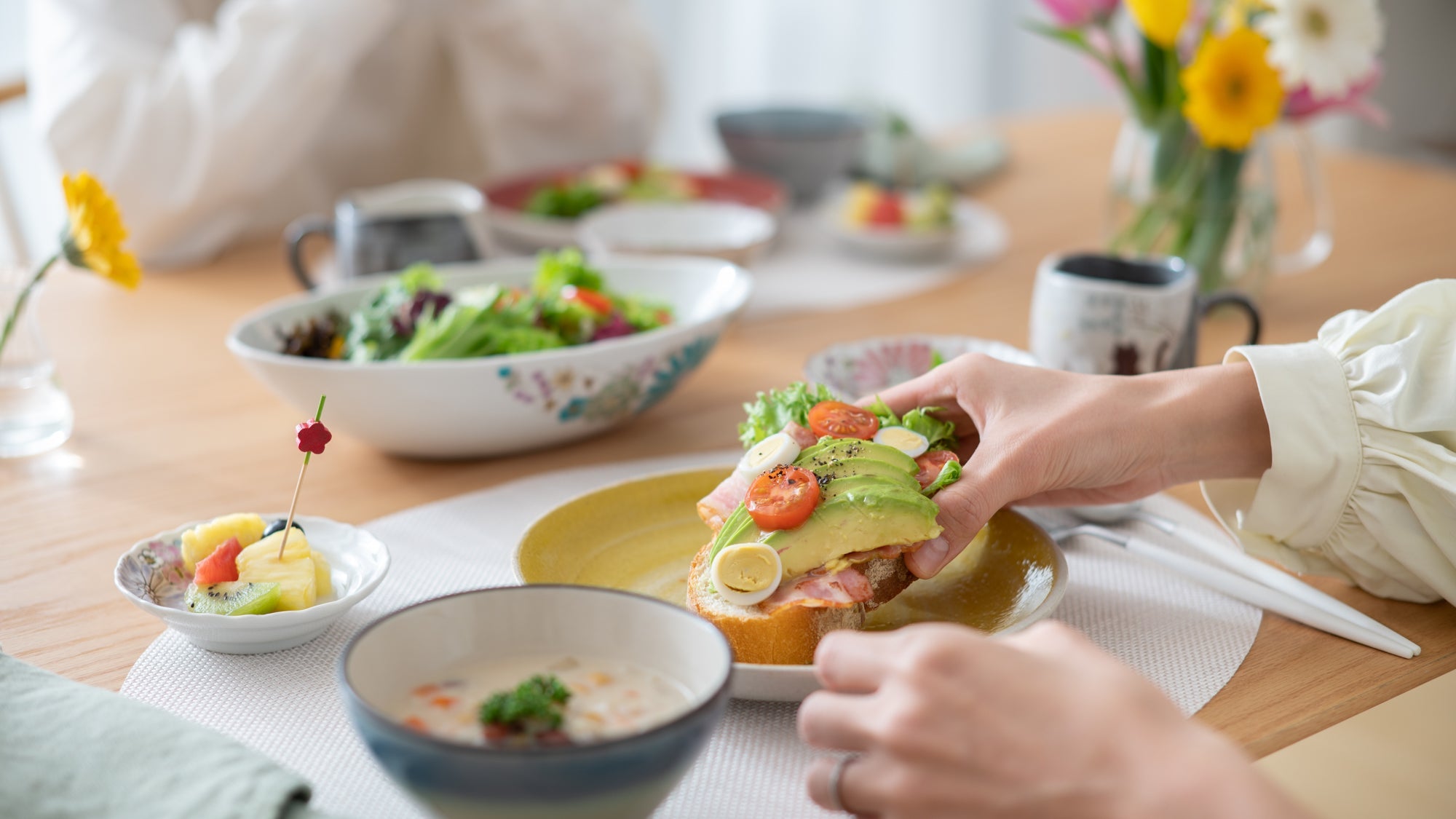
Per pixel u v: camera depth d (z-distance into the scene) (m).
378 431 0.90
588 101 1.78
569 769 0.58
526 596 0.65
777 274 1.32
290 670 0.73
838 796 0.61
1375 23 1.05
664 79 1.92
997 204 1.59
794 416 0.80
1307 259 1.25
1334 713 0.70
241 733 0.69
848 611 0.71
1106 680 0.60
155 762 0.63
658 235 1.26
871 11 2.78
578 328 0.96
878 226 1.38
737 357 1.10
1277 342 1.12
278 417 1.00
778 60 2.74
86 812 0.61
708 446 0.96
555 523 0.79
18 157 1.84
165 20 1.51
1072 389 0.79
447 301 0.95
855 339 1.13
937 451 0.78
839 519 0.72
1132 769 0.58
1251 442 0.79
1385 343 0.79
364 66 1.77
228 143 1.32
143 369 1.08
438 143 1.91
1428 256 1.33
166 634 0.75
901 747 0.60
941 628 0.62
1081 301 0.95
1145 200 1.16
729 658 0.62
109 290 1.26
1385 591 0.79
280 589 0.73
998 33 2.96
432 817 0.61
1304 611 0.76
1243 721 0.70
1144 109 1.15
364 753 0.68
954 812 0.59
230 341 0.91
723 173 1.50
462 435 0.91
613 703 0.63
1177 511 0.87
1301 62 1.04
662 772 0.59
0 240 1.66
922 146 1.65
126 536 0.85
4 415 0.93
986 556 0.79
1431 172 1.70
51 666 0.73
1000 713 0.59
